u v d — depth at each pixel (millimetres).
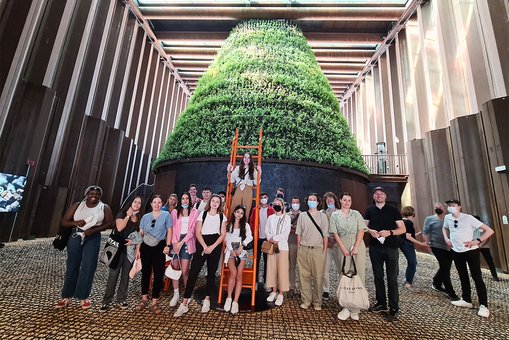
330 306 4336
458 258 4512
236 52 14469
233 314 3832
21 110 9133
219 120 11219
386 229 4027
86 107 13234
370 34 20359
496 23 9750
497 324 3758
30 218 9602
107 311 3707
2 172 8508
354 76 25625
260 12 18375
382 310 4102
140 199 3990
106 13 14945
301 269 4281
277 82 12328
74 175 12211
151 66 22812
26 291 4277
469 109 11109
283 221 4445
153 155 23203
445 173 11328
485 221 8922
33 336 2902
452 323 3760
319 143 10867
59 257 6941
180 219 4348
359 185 11617
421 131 14570
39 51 10484
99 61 14320
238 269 4078
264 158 9789
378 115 21359
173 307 3990
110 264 3727
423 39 14867
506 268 7895
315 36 20734
